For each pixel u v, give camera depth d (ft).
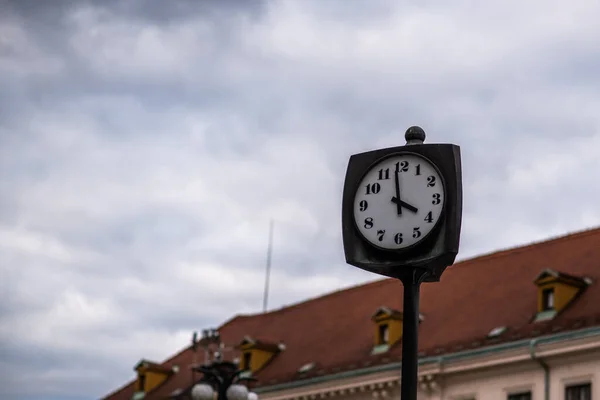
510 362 155.22
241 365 212.02
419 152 39.06
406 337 37.86
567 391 148.36
